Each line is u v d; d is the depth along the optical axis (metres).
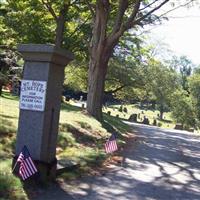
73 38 37.44
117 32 23.38
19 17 35.53
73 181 10.32
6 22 35.66
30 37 36.72
